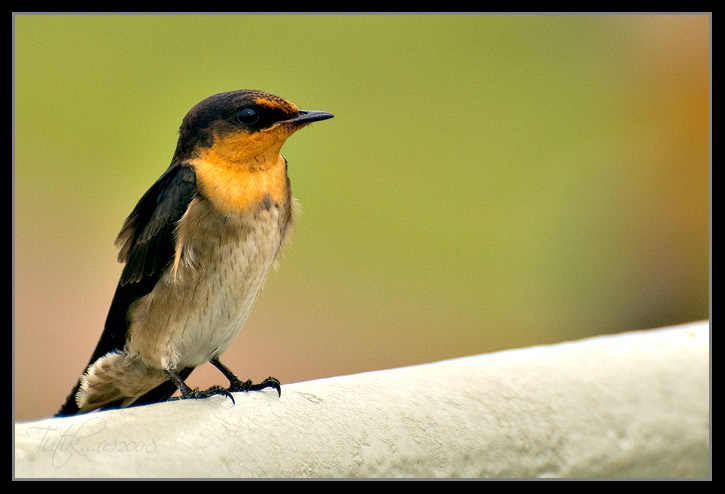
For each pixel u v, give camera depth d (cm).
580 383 629
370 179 1534
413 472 536
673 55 1616
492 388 597
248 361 1235
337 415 533
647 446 624
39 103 1495
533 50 1781
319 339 1315
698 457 646
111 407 755
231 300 693
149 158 1494
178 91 1575
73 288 1277
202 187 680
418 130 1627
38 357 1186
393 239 1469
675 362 670
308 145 1568
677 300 1486
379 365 1327
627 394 636
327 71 1673
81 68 1562
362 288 1398
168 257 687
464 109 1658
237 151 686
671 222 1518
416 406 559
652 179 1550
